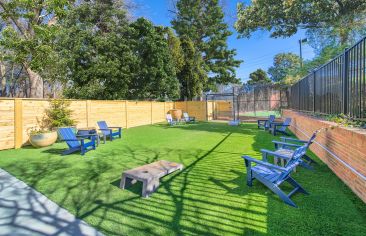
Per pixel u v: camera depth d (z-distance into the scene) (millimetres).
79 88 16516
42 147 8242
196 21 30703
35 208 3465
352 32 13812
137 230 2855
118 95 17734
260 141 9180
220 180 4586
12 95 22547
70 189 4215
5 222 3068
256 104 22875
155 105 18594
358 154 3666
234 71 32656
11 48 12320
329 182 4371
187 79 24703
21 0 11039
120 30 18906
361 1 12211
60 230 2875
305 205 3449
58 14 12680
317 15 13156
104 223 3029
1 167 5676
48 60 13180
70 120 9930
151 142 9320
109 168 5582
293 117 11281
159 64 19672
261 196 3805
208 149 7719
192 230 2844
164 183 4449
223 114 23938
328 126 5152
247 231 2801
